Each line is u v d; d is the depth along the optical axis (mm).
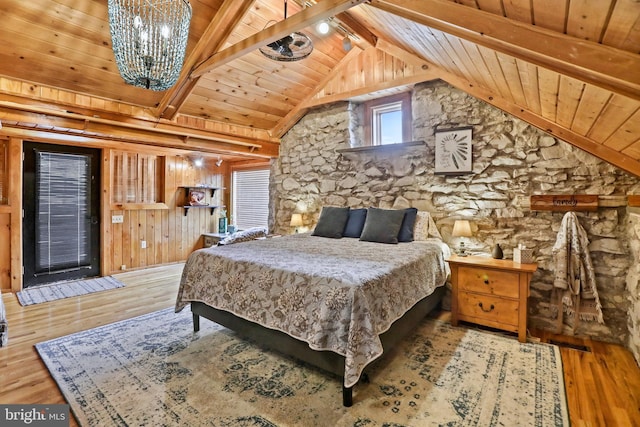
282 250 2969
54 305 3656
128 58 2174
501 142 3328
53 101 3211
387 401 1907
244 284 2402
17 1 2492
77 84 3273
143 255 5566
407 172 3986
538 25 1313
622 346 2703
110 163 5102
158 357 2436
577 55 1261
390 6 1990
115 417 1754
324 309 1938
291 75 4320
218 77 3898
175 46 2285
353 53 4281
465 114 3543
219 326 3043
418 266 2668
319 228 4062
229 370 2256
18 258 4195
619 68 1187
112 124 3686
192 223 6332
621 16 979
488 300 2887
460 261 3016
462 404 1876
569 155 2977
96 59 3104
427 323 3139
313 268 2254
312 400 1921
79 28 2816
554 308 3059
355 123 4566
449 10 1556
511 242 3293
